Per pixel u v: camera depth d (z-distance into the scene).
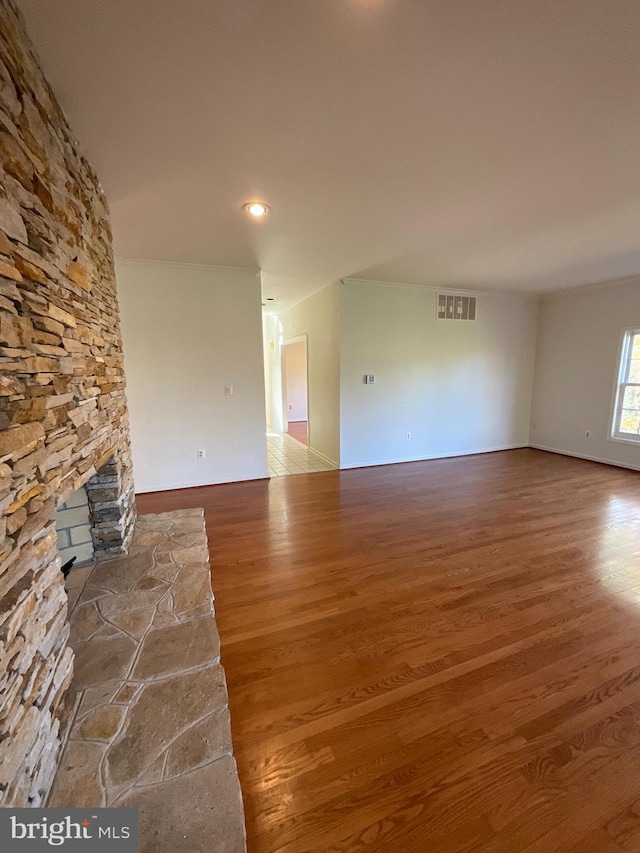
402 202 2.44
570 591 2.35
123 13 1.11
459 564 2.67
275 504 3.86
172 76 1.35
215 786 1.17
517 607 2.19
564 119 1.63
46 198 1.32
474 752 1.36
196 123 1.63
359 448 5.25
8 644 0.97
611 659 1.80
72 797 1.12
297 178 2.11
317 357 5.68
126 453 2.70
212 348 4.25
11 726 0.97
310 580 2.47
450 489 4.34
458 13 1.12
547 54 1.27
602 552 2.84
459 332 5.67
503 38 1.21
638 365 5.08
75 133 1.67
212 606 2.00
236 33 1.18
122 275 3.81
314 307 5.64
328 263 3.94
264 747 1.38
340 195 2.32
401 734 1.43
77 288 1.65
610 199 2.43
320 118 1.60
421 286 5.26
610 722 1.48
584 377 5.67
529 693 1.61
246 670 1.73
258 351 4.43
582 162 1.98
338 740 1.41
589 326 5.55
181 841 1.03
